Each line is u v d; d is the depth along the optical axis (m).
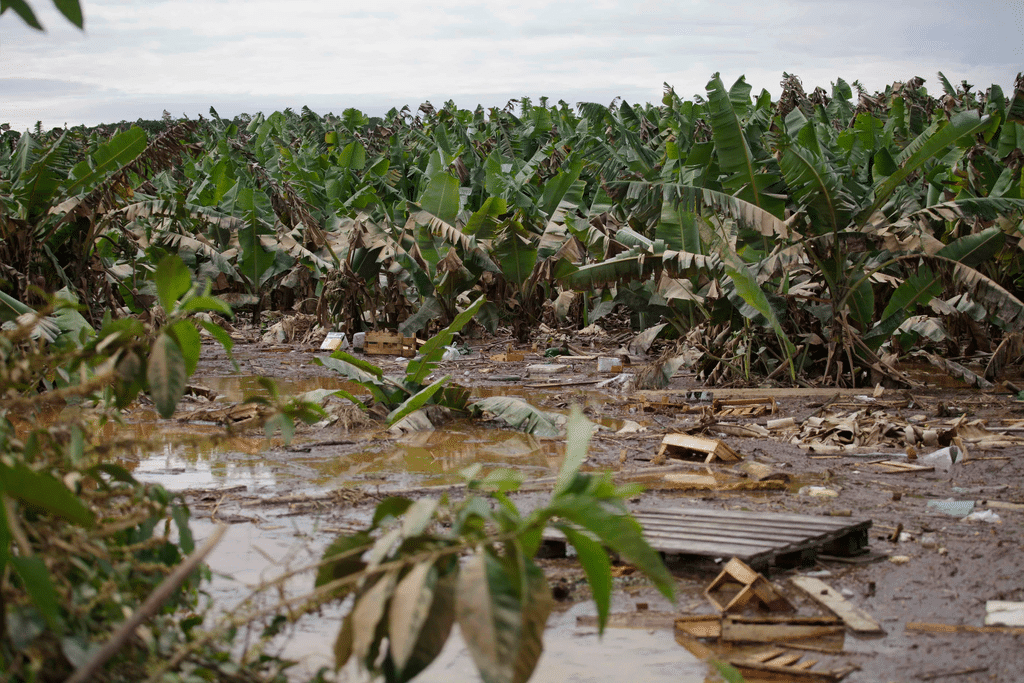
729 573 4.93
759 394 12.08
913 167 11.77
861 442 9.19
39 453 3.32
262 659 3.35
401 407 9.55
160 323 11.83
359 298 19.14
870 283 12.77
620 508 2.93
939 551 5.67
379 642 2.85
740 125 12.11
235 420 9.99
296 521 6.23
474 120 31.66
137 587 3.26
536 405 11.59
